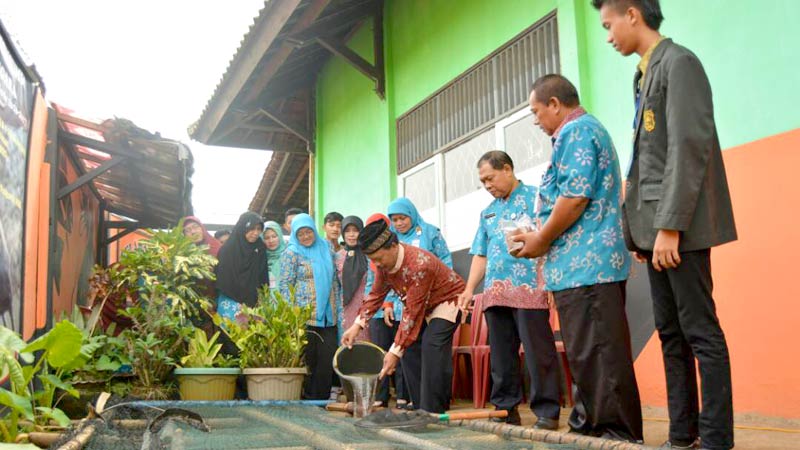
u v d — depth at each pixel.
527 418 3.69
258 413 3.46
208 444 2.44
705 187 2.08
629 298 4.10
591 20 4.61
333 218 5.45
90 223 8.28
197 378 4.25
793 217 3.29
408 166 7.07
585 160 2.42
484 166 3.38
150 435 2.56
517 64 5.43
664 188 2.05
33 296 4.50
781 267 3.32
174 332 4.66
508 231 2.63
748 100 3.57
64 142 6.34
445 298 3.45
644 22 2.28
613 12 2.32
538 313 3.07
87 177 6.06
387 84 7.44
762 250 3.41
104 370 4.20
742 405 3.44
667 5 4.09
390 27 7.54
